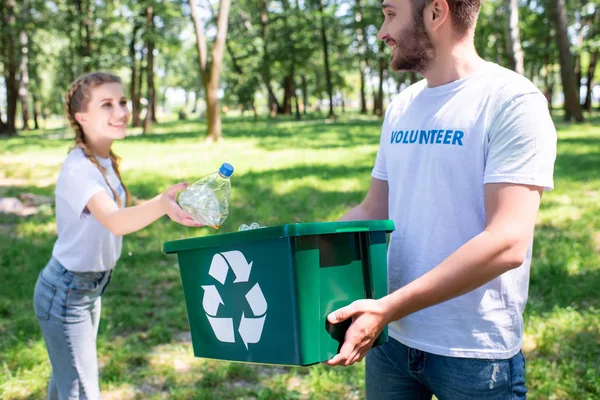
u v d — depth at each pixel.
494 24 35.47
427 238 1.93
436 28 1.87
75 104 2.74
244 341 1.83
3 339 4.77
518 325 1.92
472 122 1.83
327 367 4.19
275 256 1.71
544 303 5.31
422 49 1.92
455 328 1.89
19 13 31.62
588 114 37.88
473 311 1.87
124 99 2.83
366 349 1.76
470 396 1.89
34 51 37.78
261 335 1.79
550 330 4.64
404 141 2.02
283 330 1.73
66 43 43.94
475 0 1.86
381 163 2.26
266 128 31.17
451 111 1.89
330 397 3.82
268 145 20.39
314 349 1.73
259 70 41.94
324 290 1.75
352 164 14.43
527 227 1.71
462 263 1.69
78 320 2.75
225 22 22.33
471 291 1.85
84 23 34.38
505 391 1.89
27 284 6.05
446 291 1.69
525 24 37.16
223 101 54.97
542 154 1.72
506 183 1.73
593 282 5.74
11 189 11.43
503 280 1.87
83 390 2.80
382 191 2.28
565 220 8.24
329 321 1.71
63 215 2.69
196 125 38.62
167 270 6.60
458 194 1.87
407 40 1.92
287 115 48.59
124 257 6.99
